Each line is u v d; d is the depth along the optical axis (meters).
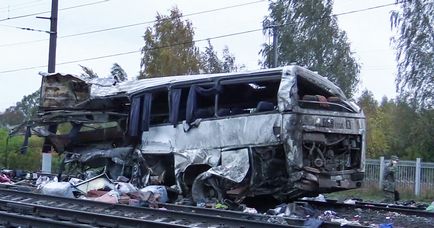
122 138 17.64
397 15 35.59
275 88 15.38
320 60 44.62
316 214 13.41
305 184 13.70
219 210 12.30
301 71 14.00
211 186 14.82
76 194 15.51
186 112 15.48
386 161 24.67
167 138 15.93
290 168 13.58
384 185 20.42
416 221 12.95
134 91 16.62
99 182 15.78
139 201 13.91
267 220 11.18
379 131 44.69
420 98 34.53
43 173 22.28
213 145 14.84
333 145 14.30
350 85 44.97
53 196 14.22
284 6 45.38
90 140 18.59
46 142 19.64
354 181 14.59
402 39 35.47
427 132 33.75
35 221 10.12
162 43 42.75
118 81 18.09
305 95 14.15
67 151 18.98
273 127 13.75
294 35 44.59
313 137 13.80
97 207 12.96
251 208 14.75
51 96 18.59
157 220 11.12
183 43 40.88
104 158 17.94
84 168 18.92
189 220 11.10
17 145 30.78
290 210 13.30
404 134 35.47
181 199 15.52
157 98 17.17
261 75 14.26
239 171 14.20
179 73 41.91
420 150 34.22
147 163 16.55
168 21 43.00
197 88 15.39
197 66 43.44
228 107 16.14
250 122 14.20
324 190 14.40
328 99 14.41
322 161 13.98
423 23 34.88
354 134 14.62
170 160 16.42
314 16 44.66
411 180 24.23
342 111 14.57
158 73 41.88
